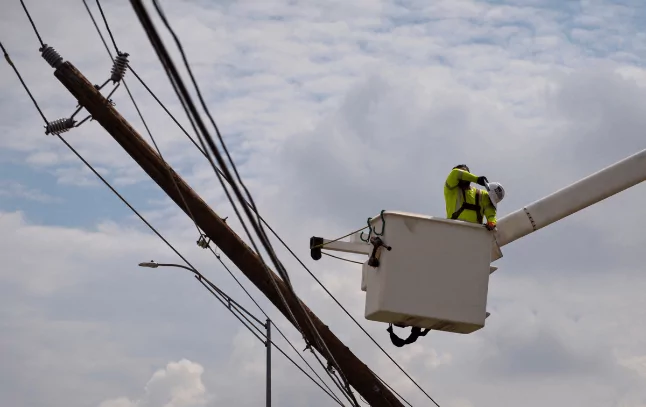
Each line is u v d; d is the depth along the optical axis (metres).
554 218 13.35
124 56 11.78
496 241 13.26
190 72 6.61
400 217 11.94
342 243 13.20
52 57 11.80
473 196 12.45
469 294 11.98
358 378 14.47
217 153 7.12
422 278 11.87
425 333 12.59
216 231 13.42
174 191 13.11
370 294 12.12
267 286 13.86
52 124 12.03
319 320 14.32
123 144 12.55
